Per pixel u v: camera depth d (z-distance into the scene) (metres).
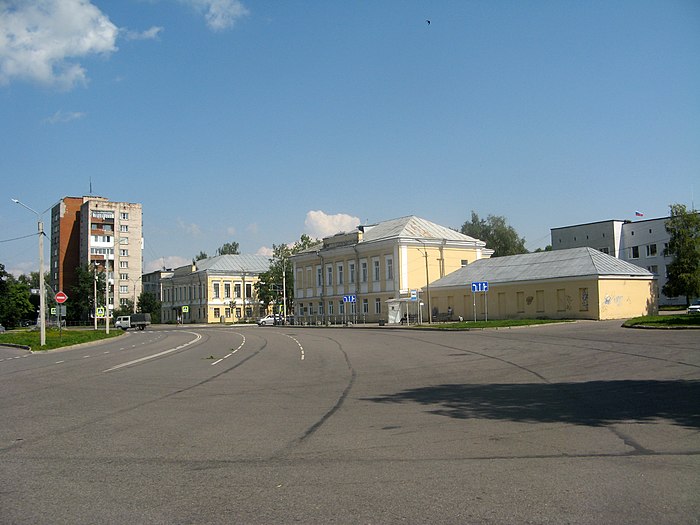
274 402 12.20
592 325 36.97
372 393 13.19
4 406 12.52
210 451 7.99
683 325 29.39
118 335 54.50
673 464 6.79
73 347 38.84
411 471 6.77
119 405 12.27
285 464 7.21
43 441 8.87
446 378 15.40
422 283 66.00
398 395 12.75
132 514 5.53
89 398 13.45
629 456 7.18
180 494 6.10
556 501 5.61
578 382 13.59
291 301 100.75
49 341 41.50
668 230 65.69
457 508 5.49
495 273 55.28
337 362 21.16
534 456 7.31
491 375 15.62
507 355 21.02
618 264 47.81
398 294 64.62
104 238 111.75
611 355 19.08
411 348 26.72
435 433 8.80
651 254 77.75
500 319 52.88
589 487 6.01
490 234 96.00
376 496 5.88
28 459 7.75
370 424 9.61
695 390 11.82
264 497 5.94
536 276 49.84
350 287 72.94
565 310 46.91
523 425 9.20
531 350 22.47
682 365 15.65
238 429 9.44
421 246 66.44
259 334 49.22
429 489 6.07
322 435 8.84
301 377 16.75
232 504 5.75
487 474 6.56
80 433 9.41
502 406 10.92
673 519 5.12
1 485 6.56
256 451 7.92
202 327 83.88
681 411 9.84
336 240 76.12
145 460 7.57
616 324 36.25
